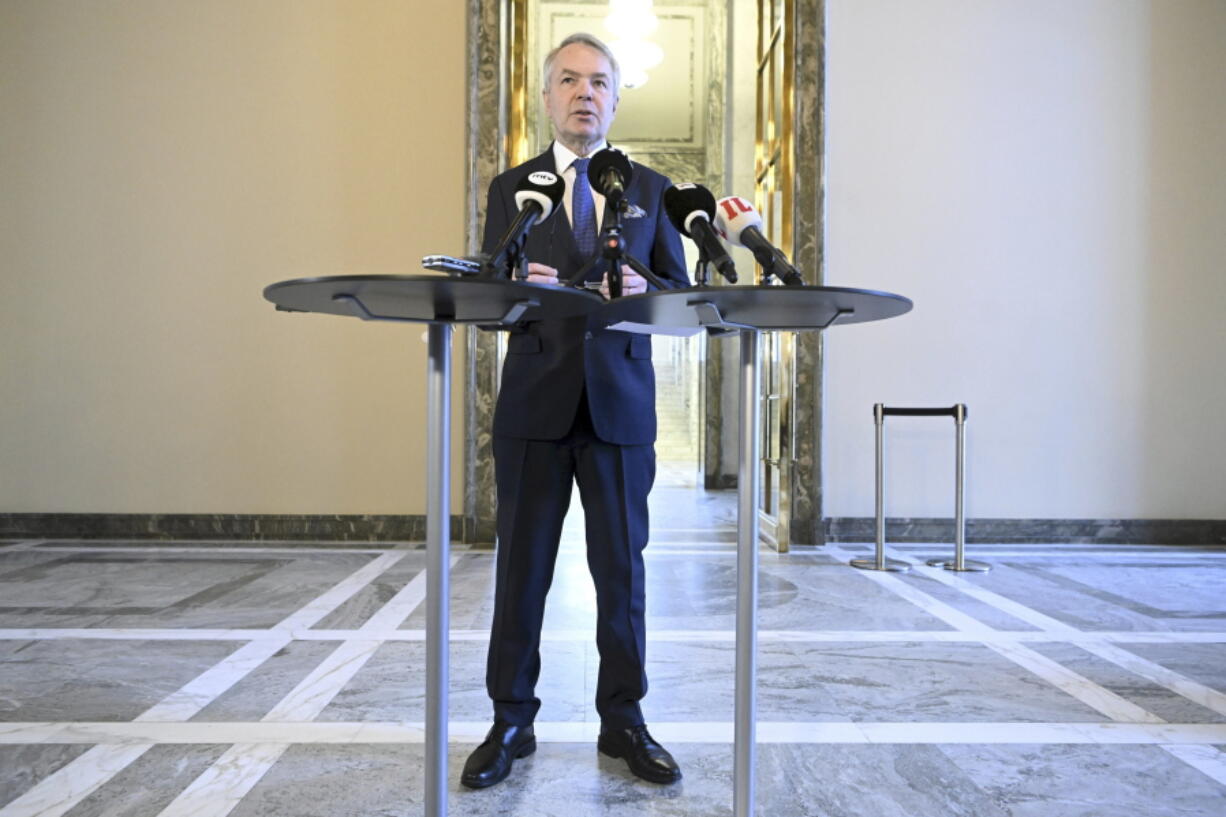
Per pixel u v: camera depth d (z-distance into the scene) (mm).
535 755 2273
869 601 4125
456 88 5852
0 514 5805
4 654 3195
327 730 2449
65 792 2047
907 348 5793
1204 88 5930
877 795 2064
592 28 10352
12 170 5832
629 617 2139
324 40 5840
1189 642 3463
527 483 2125
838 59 5789
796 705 2688
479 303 1511
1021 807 2012
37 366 5832
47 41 5828
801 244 5684
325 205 5828
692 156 12266
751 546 1688
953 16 5832
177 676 2938
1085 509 5848
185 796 2023
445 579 1688
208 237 5824
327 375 5793
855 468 5773
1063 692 2838
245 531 5789
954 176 5820
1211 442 5902
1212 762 2289
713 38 10047
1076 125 5875
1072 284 5859
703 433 10133
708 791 2061
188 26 5836
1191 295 5914
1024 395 5836
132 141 5836
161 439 5809
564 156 2170
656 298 1459
